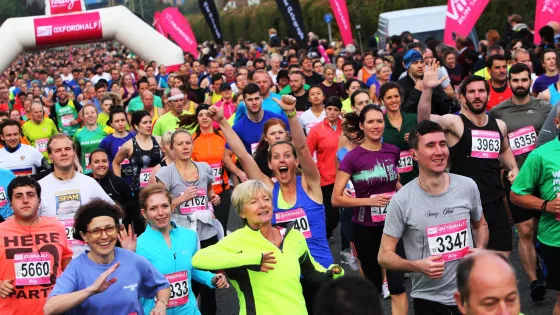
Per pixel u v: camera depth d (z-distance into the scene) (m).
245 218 5.56
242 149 7.28
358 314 3.19
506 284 3.45
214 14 33.97
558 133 7.21
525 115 9.02
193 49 29.55
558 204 6.57
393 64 16.62
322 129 9.91
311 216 6.76
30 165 10.83
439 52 14.50
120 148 10.29
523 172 6.82
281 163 6.66
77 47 94.06
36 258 6.62
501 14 29.23
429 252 5.84
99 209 5.57
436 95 10.24
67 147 7.83
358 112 10.23
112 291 5.57
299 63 18.69
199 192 8.23
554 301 7.88
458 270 3.59
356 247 7.57
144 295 5.88
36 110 14.83
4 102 19.89
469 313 3.54
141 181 10.31
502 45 17.09
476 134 7.58
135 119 10.27
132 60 32.22
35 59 67.75
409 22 24.72
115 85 18.88
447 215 5.80
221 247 5.58
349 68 16.91
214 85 15.96
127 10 27.20
